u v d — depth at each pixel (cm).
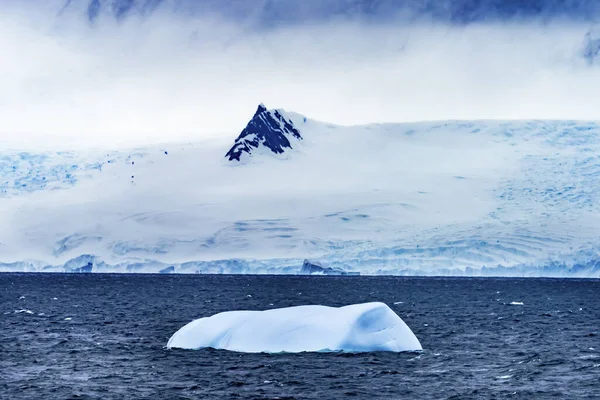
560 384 7019
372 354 8194
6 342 9762
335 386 6844
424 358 8150
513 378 7262
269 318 8481
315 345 8100
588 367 7875
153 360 8081
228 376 7219
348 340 8125
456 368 7694
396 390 6725
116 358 8331
